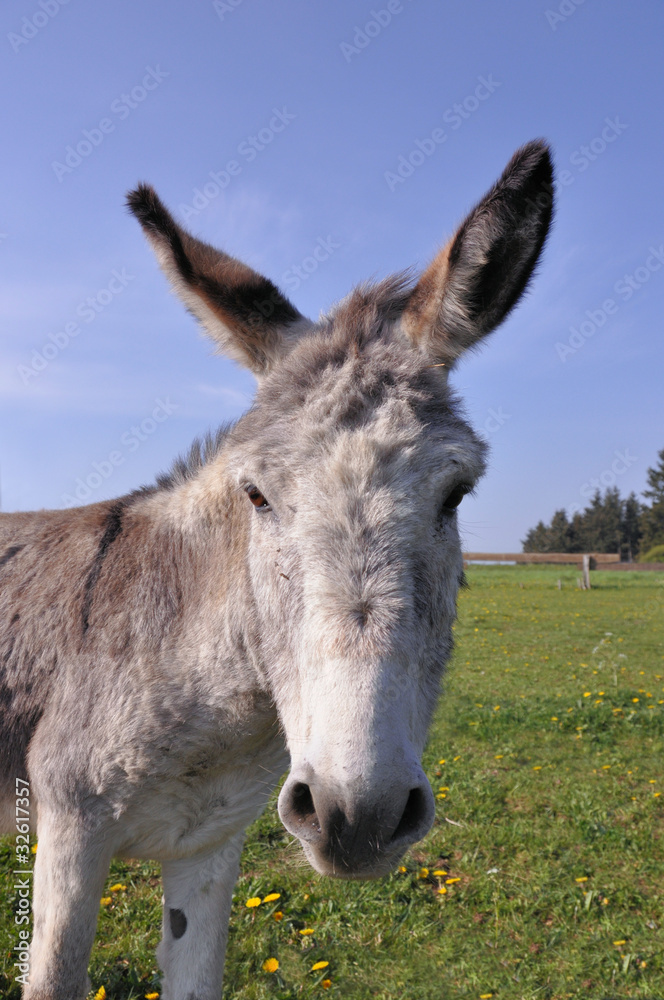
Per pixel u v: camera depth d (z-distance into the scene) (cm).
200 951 234
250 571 205
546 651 1141
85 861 210
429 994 288
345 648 157
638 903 359
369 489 170
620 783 524
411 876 377
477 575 2902
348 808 142
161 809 221
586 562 2433
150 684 218
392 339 206
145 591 235
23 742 238
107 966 298
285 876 381
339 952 314
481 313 219
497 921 339
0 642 245
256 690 216
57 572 253
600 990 293
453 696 799
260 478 184
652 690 842
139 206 230
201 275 233
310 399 186
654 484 6262
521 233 214
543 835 432
